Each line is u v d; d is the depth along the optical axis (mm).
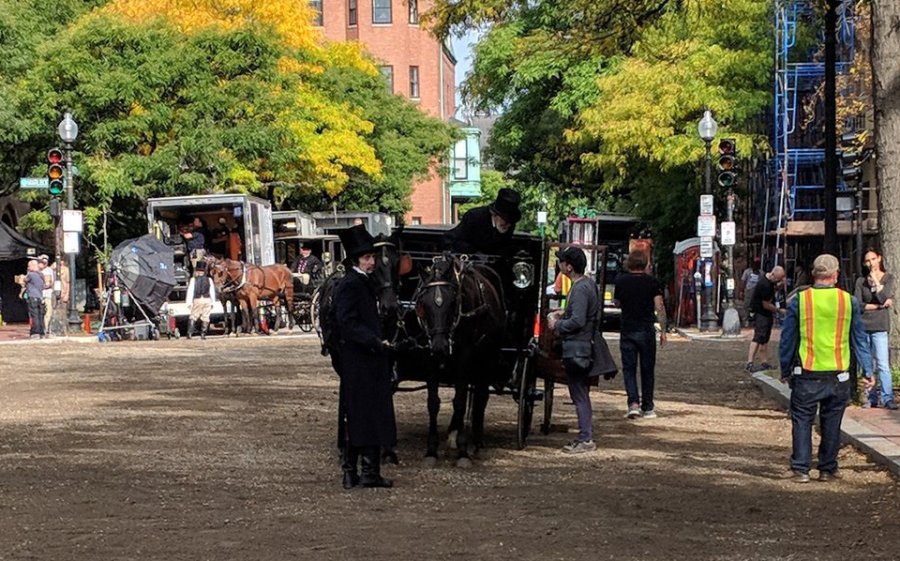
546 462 13211
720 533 9539
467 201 103375
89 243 44000
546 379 14891
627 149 45094
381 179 59719
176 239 40094
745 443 14719
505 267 14141
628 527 9766
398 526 9789
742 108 43188
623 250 44094
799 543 9180
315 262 41812
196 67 43969
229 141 43781
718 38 44500
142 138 44250
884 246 17438
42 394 20031
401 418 17031
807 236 41688
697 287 40469
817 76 42594
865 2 22109
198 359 27422
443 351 12336
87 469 12648
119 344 33469
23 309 54062
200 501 10898
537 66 50938
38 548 9000
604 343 14109
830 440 12047
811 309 11922
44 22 47531
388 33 84750
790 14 42562
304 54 55156
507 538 9320
